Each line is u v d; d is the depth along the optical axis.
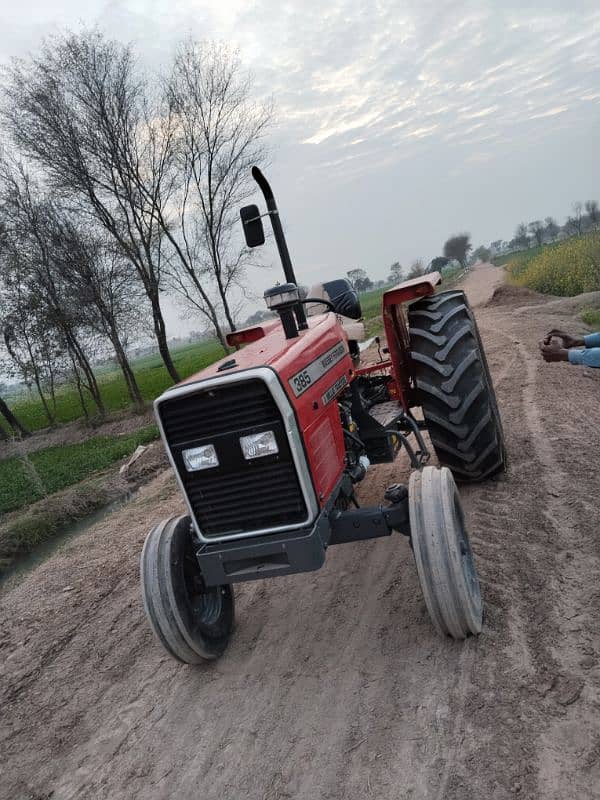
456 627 3.22
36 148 16.47
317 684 3.35
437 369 4.48
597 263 20.09
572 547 3.95
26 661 4.53
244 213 4.04
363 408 4.31
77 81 16.11
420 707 2.96
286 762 2.88
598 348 4.14
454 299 4.87
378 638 3.60
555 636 3.18
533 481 5.01
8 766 3.42
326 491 3.35
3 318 19.67
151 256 18.17
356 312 5.65
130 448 12.59
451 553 3.13
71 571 6.15
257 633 4.01
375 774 2.66
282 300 3.58
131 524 7.23
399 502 3.39
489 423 4.65
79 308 18.81
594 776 2.38
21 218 18.06
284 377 3.14
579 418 6.47
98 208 17.23
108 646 4.45
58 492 10.47
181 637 3.48
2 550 7.74
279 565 3.16
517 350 11.16
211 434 3.16
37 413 29.64
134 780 3.05
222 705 3.41
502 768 2.51
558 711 2.71
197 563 3.70
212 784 2.88
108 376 52.16
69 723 3.66
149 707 3.59
